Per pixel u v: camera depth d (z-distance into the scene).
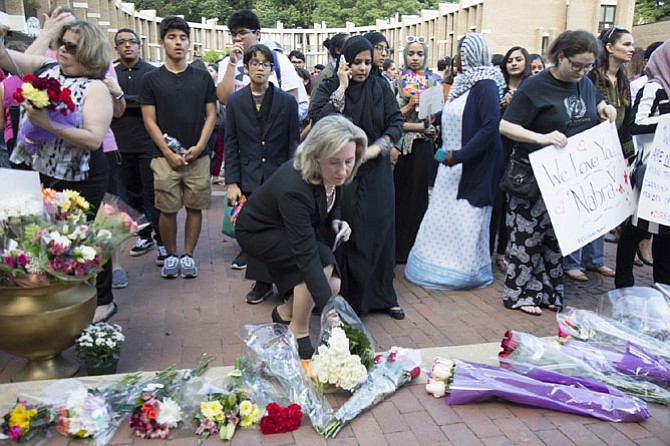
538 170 3.71
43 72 3.25
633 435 2.52
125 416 2.57
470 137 4.30
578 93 3.80
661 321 3.42
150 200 5.22
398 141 3.83
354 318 2.99
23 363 3.22
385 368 2.91
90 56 3.13
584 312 3.45
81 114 3.13
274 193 2.94
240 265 5.08
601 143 3.81
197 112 4.65
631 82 5.62
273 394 2.74
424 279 4.72
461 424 2.58
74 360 3.23
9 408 2.54
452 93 4.53
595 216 3.79
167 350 3.44
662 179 3.75
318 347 2.89
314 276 2.88
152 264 5.24
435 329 3.88
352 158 2.76
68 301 2.81
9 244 2.61
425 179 5.28
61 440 2.41
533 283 4.22
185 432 2.49
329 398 2.80
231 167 4.50
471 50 4.32
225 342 3.56
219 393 2.59
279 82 5.32
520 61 5.39
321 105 3.90
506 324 3.97
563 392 2.71
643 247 5.51
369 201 3.72
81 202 3.02
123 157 5.32
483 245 4.65
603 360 3.04
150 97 4.57
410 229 5.39
